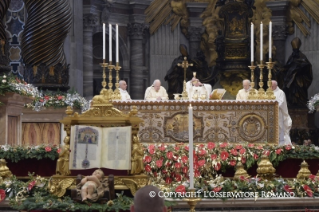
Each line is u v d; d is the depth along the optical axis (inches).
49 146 455.2
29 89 595.5
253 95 540.4
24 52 721.6
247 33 1176.8
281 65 1149.1
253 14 1199.6
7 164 450.9
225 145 432.5
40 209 311.6
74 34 1001.5
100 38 1141.1
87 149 325.7
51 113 717.9
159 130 508.4
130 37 1170.0
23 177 446.9
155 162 415.8
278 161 439.8
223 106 513.0
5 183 351.6
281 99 594.6
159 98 526.0
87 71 1064.8
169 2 1205.7
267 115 517.0
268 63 538.6
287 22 1205.1
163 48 1207.6
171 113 508.7
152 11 1190.9
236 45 1168.8
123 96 614.9
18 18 861.2
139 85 1174.3
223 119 513.0
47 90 722.2
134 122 328.8
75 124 332.5
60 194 324.5
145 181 323.9
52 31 715.4
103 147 326.3
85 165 324.8
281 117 591.2
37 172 453.1
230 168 434.3
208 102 510.0
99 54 1146.0
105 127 330.0
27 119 713.6
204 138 511.5
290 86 1123.3
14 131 590.2
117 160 323.6
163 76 1206.9
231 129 513.0
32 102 694.5
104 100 332.5
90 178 312.2
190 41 1221.1
